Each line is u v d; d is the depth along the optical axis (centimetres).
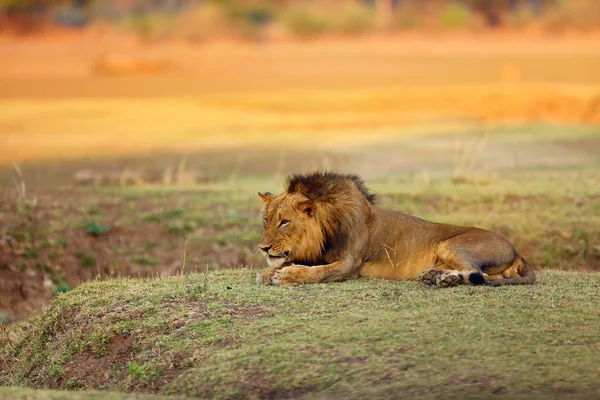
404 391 650
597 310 807
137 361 811
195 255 1493
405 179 1955
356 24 9969
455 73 5909
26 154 2573
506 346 714
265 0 10750
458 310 806
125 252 1502
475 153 2438
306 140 2855
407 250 975
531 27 10112
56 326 961
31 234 1513
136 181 1977
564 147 2517
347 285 930
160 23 9625
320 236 952
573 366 670
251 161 2406
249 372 715
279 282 935
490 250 930
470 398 630
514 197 1691
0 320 1266
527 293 870
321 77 5841
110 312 913
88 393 689
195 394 708
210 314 850
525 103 3628
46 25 10238
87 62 7006
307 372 700
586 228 1509
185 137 2995
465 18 10075
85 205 1655
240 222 1589
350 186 981
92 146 2761
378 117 3534
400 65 6669
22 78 5756
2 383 927
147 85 5325
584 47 8212
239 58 7275
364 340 742
